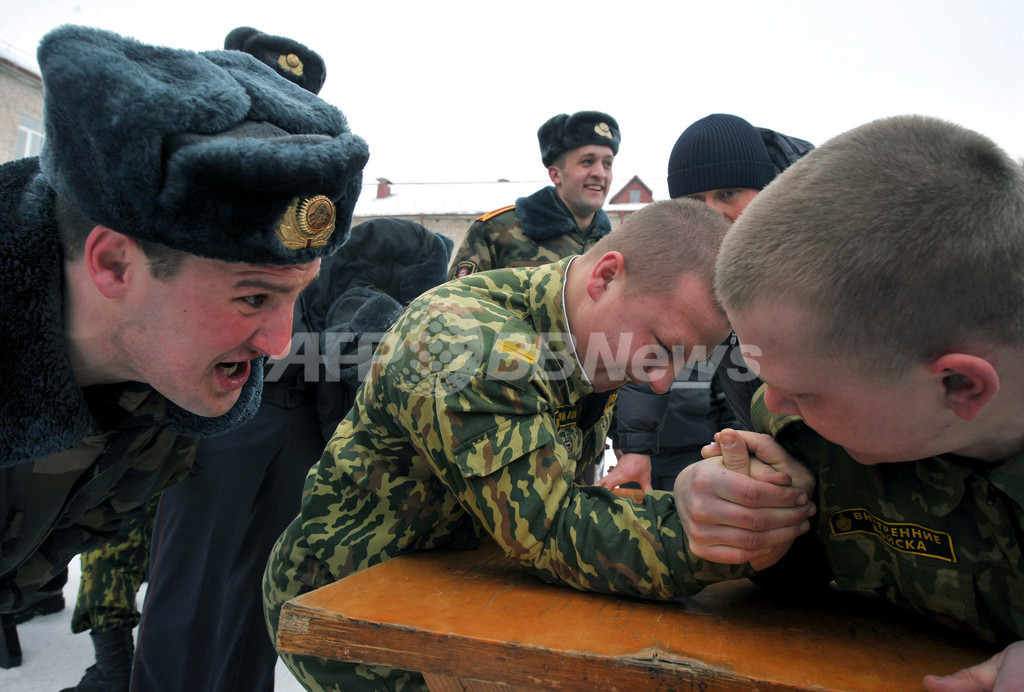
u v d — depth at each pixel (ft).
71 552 4.29
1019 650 2.10
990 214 2.07
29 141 46.91
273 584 4.29
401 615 2.62
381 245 7.08
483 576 3.27
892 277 2.09
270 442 6.00
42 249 2.94
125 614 6.82
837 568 3.05
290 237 2.59
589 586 3.00
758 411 3.34
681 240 3.49
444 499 3.87
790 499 2.75
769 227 2.35
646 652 2.33
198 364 3.04
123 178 2.39
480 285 3.83
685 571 2.85
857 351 2.20
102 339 3.09
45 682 7.06
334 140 2.62
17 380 2.97
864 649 2.51
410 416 3.31
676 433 8.07
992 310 2.09
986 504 2.53
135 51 2.55
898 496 2.77
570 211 10.05
